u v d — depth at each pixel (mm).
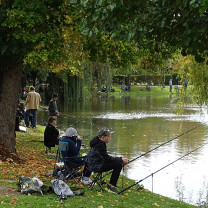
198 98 16188
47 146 15141
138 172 14297
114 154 17516
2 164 11594
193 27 8227
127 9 9078
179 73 17125
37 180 8484
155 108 40656
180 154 17578
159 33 9250
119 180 12062
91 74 51438
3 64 13125
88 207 7758
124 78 77188
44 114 33594
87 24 9609
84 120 30203
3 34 12398
